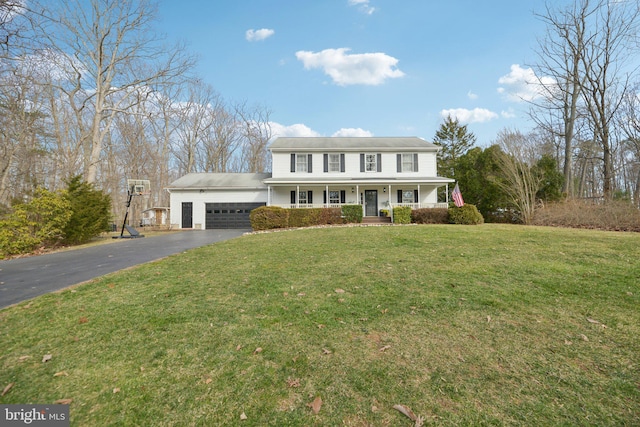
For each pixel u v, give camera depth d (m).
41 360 2.72
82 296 4.46
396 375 2.39
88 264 7.10
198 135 31.39
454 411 1.99
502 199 17.81
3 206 12.38
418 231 11.10
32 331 3.31
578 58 17.58
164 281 5.23
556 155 25.27
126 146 28.28
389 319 3.44
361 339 3.00
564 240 8.32
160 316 3.66
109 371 2.54
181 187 19.30
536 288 4.38
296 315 3.61
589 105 17.52
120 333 3.23
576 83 17.78
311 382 2.33
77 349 2.91
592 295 4.05
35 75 16.62
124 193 28.84
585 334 3.01
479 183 19.78
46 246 10.45
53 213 10.37
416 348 2.80
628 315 3.42
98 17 17.48
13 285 5.29
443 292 4.29
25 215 9.72
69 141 23.34
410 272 5.38
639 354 2.62
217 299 4.24
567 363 2.51
